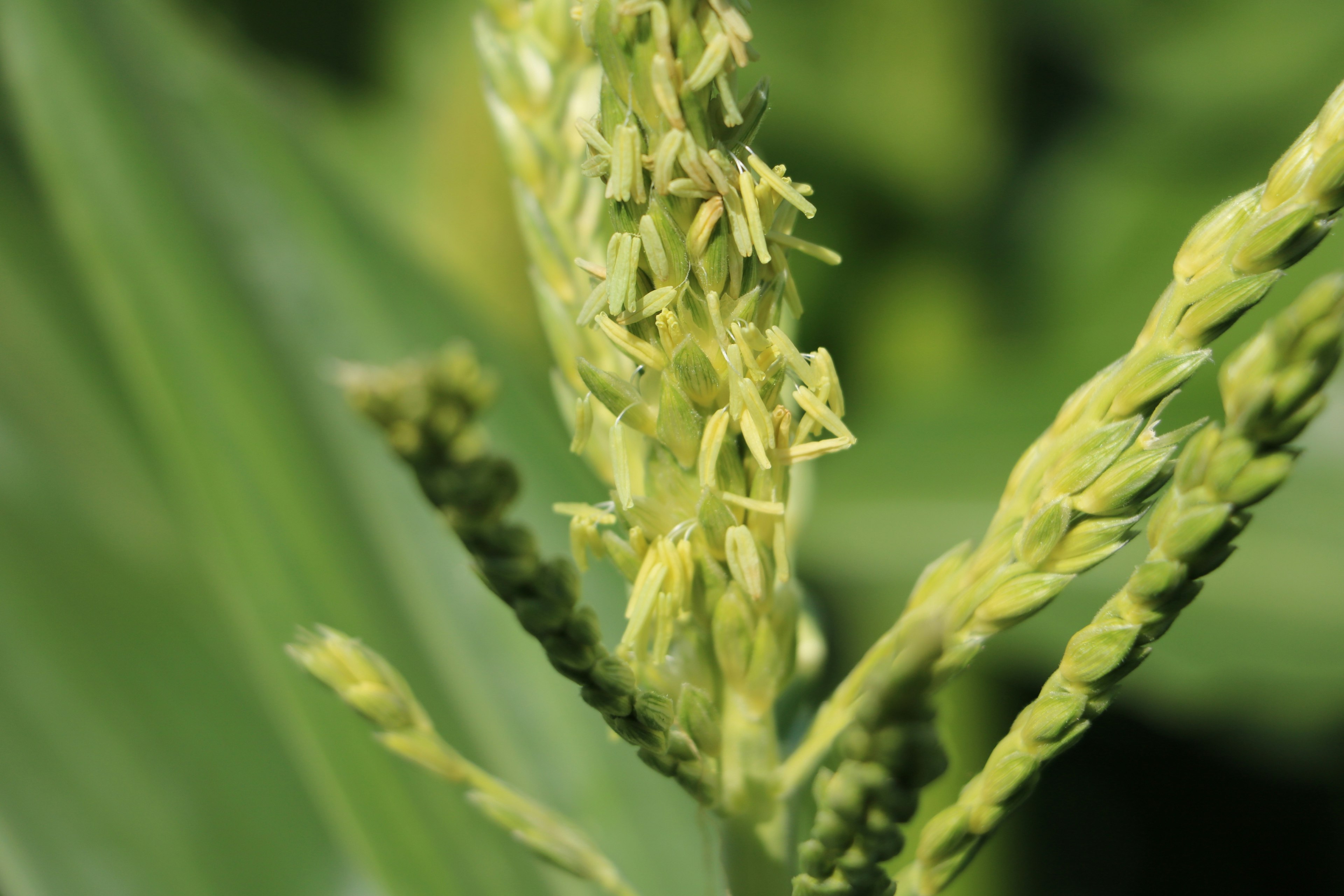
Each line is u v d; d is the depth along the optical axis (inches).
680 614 11.2
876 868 10.5
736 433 11.1
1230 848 24.7
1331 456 19.4
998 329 26.6
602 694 10.6
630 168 10.8
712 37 10.7
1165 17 29.1
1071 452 11.0
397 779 14.1
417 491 16.5
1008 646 18.6
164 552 18.1
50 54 16.5
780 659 11.4
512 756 15.1
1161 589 10.7
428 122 25.5
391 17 30.5
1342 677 18.1
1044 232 27.3
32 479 18.0
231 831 16.4
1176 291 11.1
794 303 11.3
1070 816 25.0
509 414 17.0
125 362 16.3
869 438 21.6
